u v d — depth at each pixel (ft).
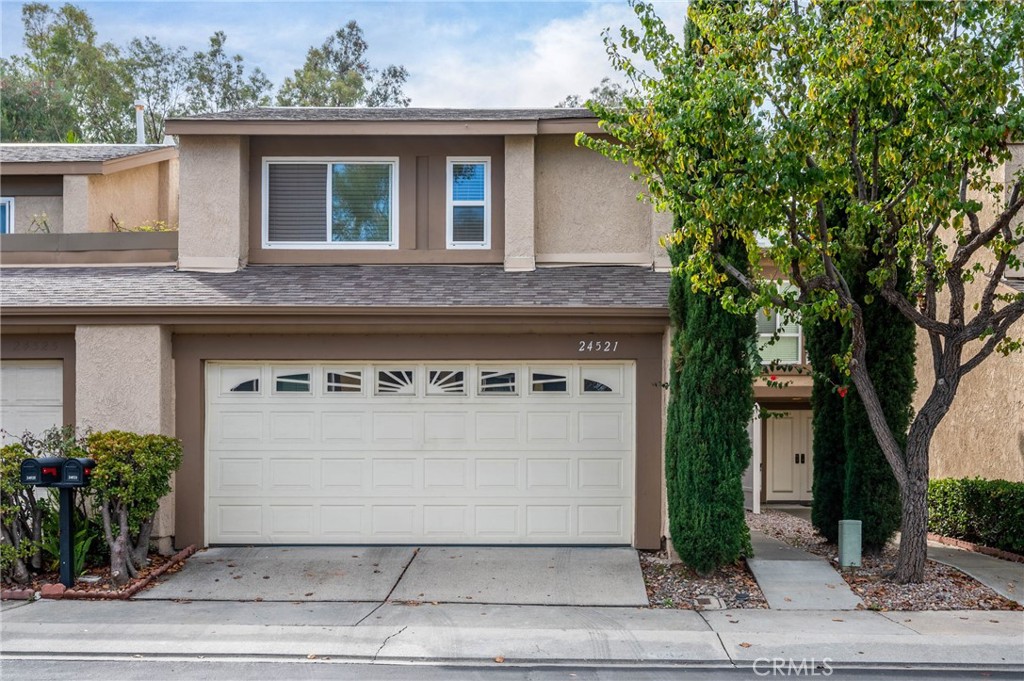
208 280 38.01
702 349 31.40
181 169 39.91
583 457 35.70
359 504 36.04
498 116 41.29
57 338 36.01
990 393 42.70
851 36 28.02
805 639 25.20
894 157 28.86
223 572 32.35
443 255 40.47
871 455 33.99
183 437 35.73
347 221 40.86
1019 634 25.63
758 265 30.55
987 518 38.27
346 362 36.11
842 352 34.91
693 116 27.53
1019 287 39.45
